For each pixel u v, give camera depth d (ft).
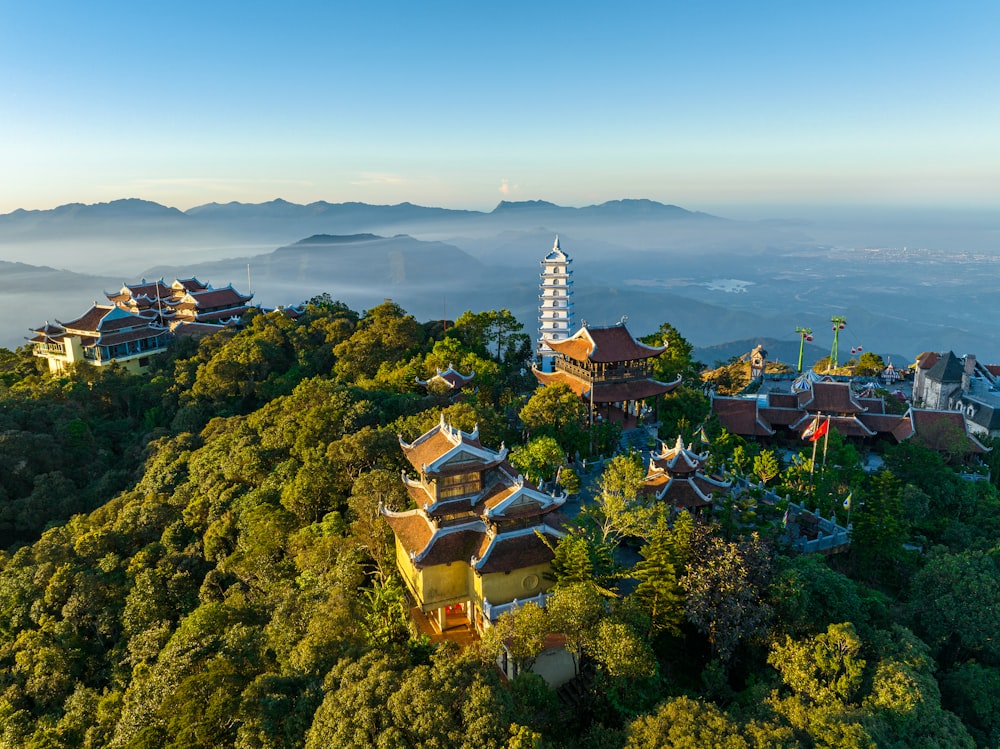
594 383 293.02
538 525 165.99
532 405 265.95
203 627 158.40
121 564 230.48
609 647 130.93
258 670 143.02
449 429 176.04
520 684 128.16
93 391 422.41
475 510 167.12
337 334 444.14
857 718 121.39
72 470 350.64
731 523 195.21
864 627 152.25
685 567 157.28
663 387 298.35
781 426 343.46
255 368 416.46
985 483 286.25
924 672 141.79
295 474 230.68
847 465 262.47
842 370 555.69
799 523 223.51
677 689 149.48
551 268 469.16
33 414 363.15
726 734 110.93
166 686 142.92
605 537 171.12
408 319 417.08
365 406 262.26
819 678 140.15
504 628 136.67
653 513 171.83
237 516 223.10
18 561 241.76
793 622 149.07
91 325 477.36
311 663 131.44
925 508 246.68
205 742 121.90
